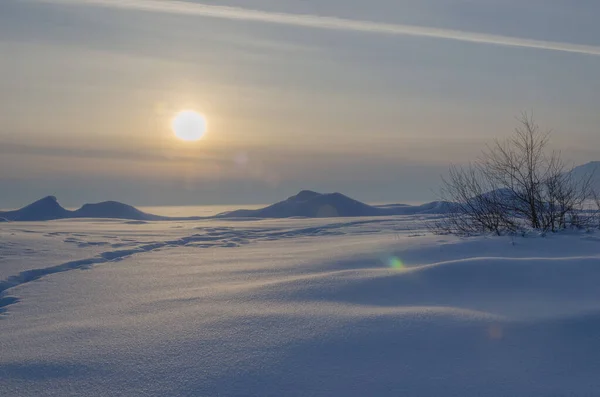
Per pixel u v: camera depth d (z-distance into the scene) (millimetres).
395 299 5855
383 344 4270
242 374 3818
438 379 3625
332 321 4945
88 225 27234
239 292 6746
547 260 6816
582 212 11188
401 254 9211
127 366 4109
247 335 4711
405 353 4082
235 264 10172
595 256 7773
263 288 6828
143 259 11484
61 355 4438
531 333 4359
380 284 6477
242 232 20688
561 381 3557
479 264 6762
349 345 4281
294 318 5152
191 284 7914
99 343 4742
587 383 3516
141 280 8445
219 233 20219
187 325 5184
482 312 5020
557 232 10500
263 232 20562
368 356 4051
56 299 6977
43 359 4355
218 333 4832
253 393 3512
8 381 3906
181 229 23047
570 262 6699
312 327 4801
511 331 4422
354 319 4957
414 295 5988
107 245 14492
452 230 12469
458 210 12219
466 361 3904
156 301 6582
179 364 4090
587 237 9555
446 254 8930
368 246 10719
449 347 4164
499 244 9391
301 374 3773
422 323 4711
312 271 8484
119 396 3566
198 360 4152
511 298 5621
